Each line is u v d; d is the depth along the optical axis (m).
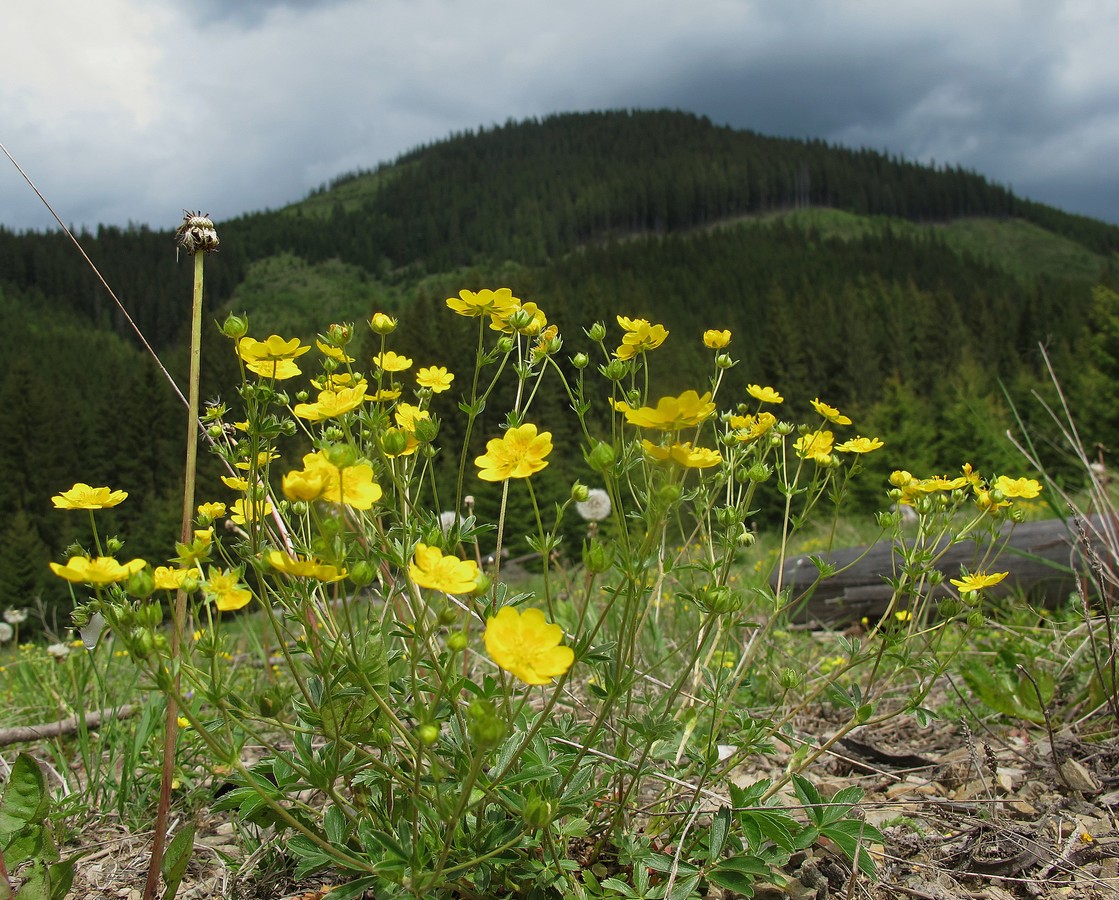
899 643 2.09
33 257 126.62
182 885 1.96
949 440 27.98
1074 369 28.67
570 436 27.17
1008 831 2.03
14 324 102.62
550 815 1.36
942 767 2.54
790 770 1.93
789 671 2.09
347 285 183.25
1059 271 176.25
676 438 1.55
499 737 1.26
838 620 5.41
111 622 1.39
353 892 1.48
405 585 1.84
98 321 126.31
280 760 1.66
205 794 2.31
